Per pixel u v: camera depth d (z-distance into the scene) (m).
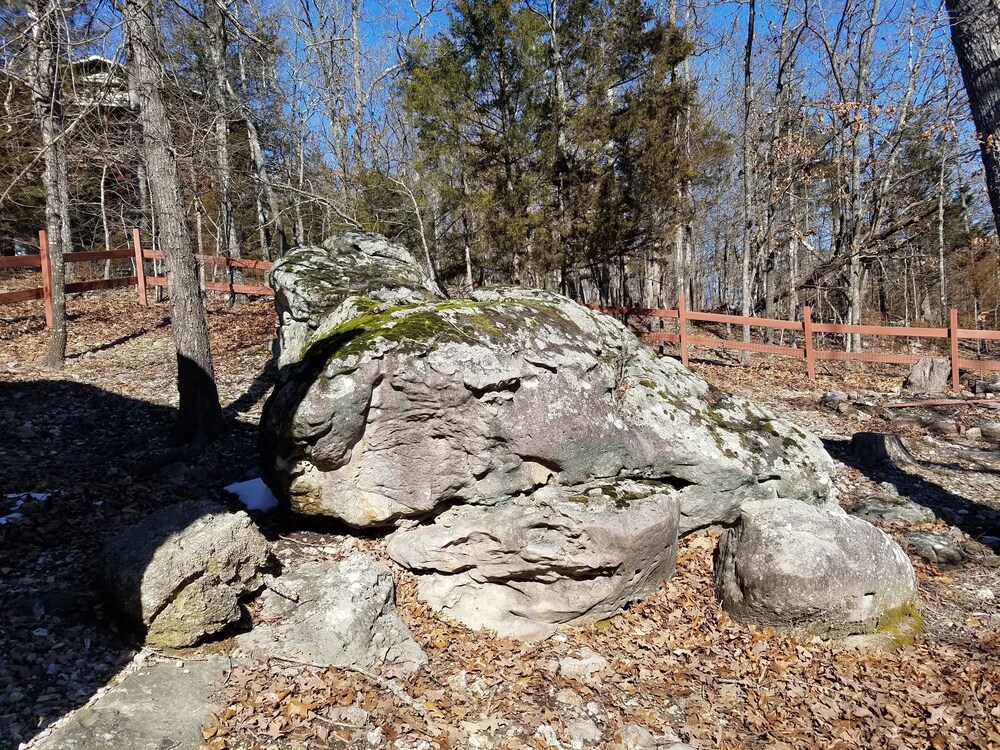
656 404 5.44
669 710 3.86
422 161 12.45
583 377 5.02
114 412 7.32
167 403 7.72
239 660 3.59
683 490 5.36
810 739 3.67
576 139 12.29
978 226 22.53
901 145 14.33
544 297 6.14
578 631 4.53
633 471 5.12
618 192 12.25
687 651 4.40
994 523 6.41
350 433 4.52
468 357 4.59
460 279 16.89
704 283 32.44
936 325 22.11
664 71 12.34
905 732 3.73
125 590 3.48
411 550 4.70
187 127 7.70
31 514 4.75
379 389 4.55
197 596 3.53
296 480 4.70
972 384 11.44
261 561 3.95
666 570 4.94
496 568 4.54
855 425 9.34
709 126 14.45
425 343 4.58
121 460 5.95
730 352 15.20
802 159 15.20
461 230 16.53
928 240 20.25
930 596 5.12
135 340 10.36
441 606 4.57
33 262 10.00
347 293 6.60
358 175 14.21
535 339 4.97
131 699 3.16
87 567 4.21
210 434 6.51
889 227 14.38
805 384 11.39
